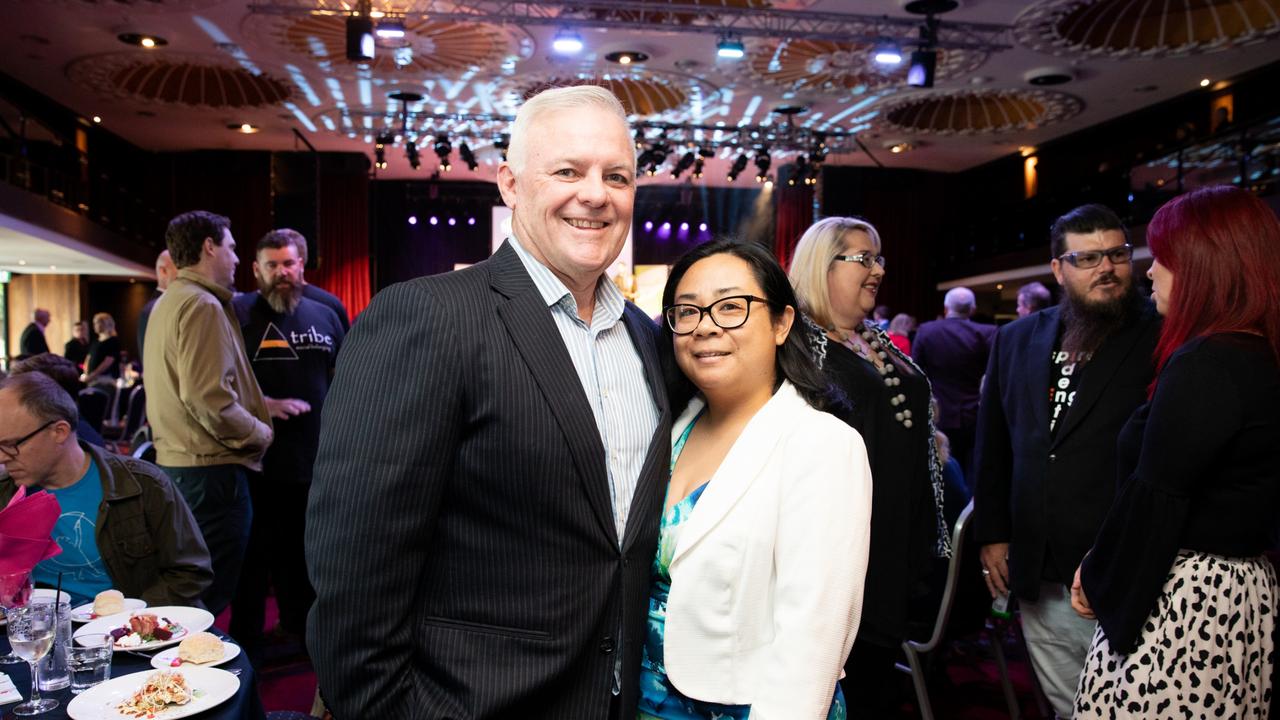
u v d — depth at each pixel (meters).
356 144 13.34
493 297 1.47
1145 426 1.88
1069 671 2.42
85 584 2.38
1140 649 1.84
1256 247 1.81
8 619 1.77
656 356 1.70
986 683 3.61
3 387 2.29
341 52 9.26
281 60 9.46
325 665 1.30
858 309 2.37
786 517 1.47
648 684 1.53
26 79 10.11
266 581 3.83
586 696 1.41
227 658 1.92
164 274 4.02
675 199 16.08
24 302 14.53
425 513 1.33
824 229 2.40
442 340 1.37
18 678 1.85
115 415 10.96
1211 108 10.48
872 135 12.50
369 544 1.29
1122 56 9.12
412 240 15.77
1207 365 1.77
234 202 13.55
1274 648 1.96
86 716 1.62
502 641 1.38
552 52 9.22
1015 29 8.43
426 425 1.33
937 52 9.00
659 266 15.92
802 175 12.66
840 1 7.98
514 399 1.39
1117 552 1.87
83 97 10.78
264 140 12.95
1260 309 1.79
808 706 1.38
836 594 1.43
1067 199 11.94
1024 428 2.48
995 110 11.81
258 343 3.90
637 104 11.32
